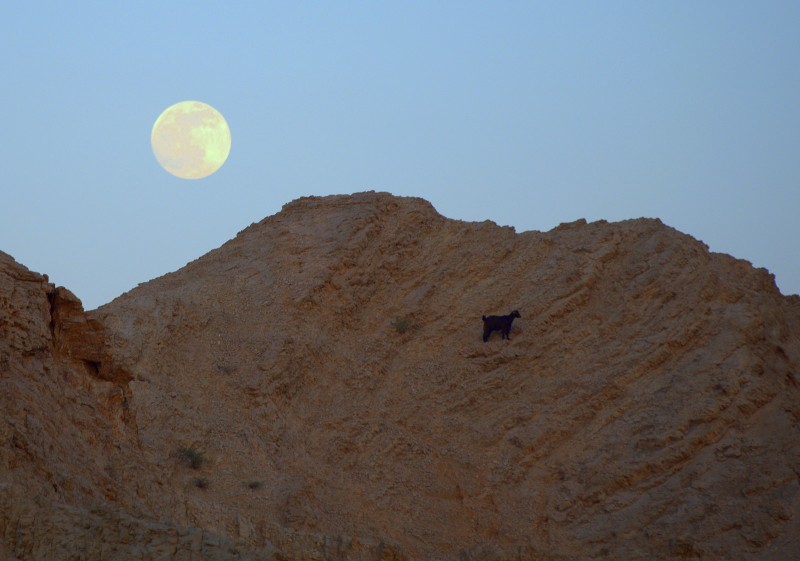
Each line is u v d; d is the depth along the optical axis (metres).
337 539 50.47
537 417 64.44
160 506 44.84
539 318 69.62
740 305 69.12
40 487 37.72
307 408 64.31
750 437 61.44
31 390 41.78
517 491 60.97
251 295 70.88
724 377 63.94
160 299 66.81
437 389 66.62
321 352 67.38
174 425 57.59
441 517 58.50
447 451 62.59
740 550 56.06
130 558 35.72
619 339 68.06
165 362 62.59
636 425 63.16
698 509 58.16
